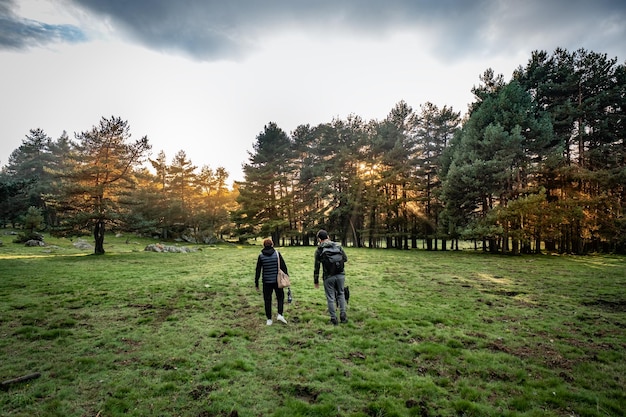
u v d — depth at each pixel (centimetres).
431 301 822
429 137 3572
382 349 488
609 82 2619
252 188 4406
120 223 2467
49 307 736
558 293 925
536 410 323
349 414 316
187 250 2933
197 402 335
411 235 3269
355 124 4372
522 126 2398
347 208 3803
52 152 5972
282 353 470
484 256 2242
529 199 2077
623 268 1494
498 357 457
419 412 321
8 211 4119
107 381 378
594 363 440
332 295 623
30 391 350
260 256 622
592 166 2592
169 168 5081
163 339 528
